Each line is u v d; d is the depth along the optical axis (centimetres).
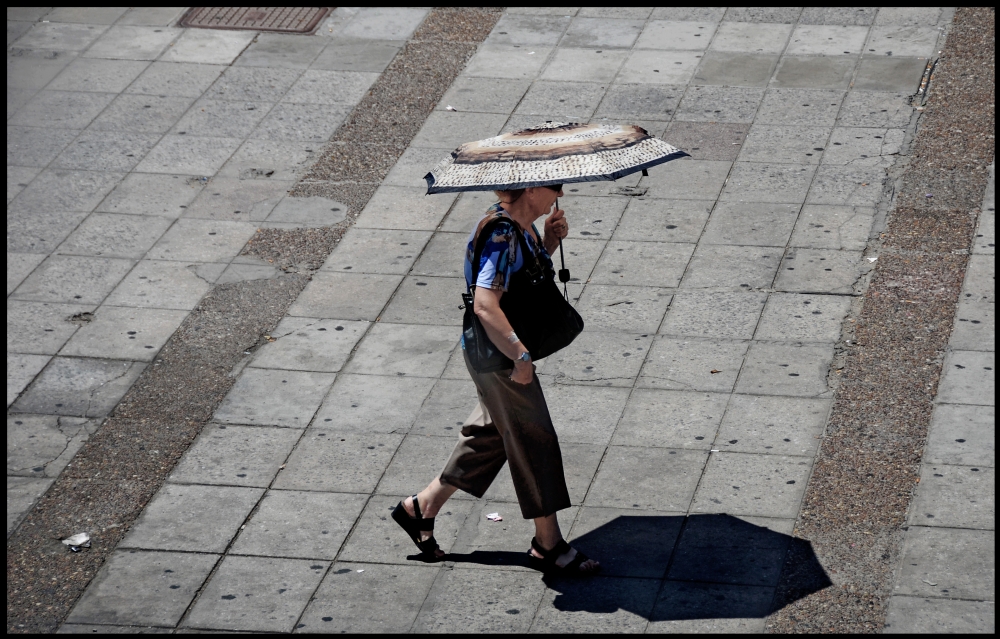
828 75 1711
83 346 1261
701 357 1184
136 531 1016
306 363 1220
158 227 1463
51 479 1082
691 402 1123
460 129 1641
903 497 993
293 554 982
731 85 1705
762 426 1086
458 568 958
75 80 1816
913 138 1540
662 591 920
